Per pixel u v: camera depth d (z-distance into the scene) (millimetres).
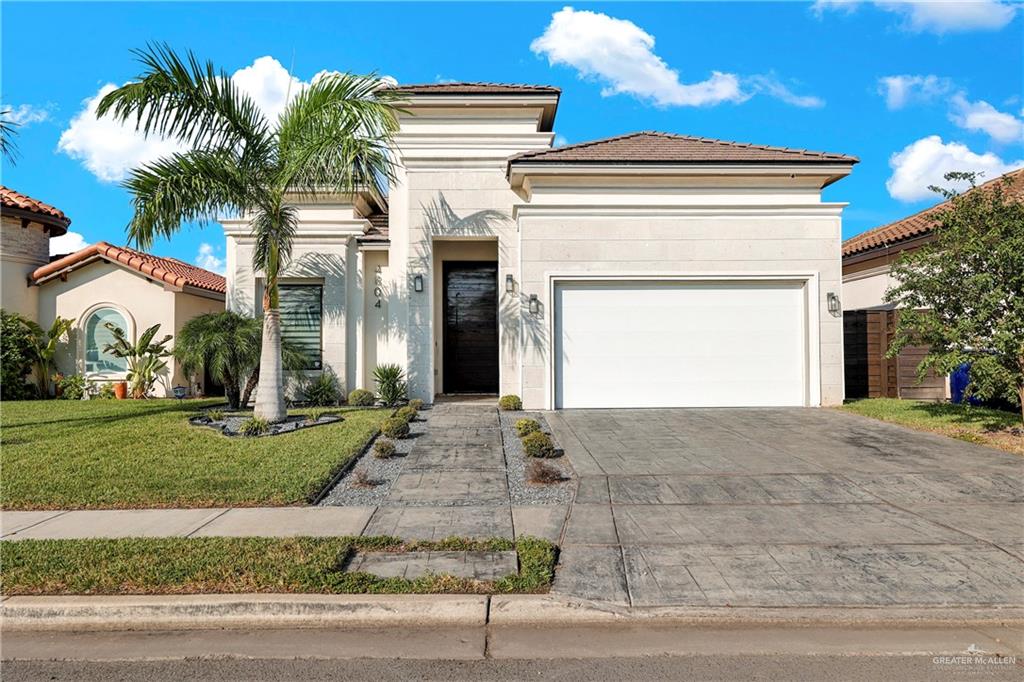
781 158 13812
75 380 17906
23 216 18109
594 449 9602
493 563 5355
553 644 4258
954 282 9977
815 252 13664
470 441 10328
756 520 6430
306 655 4137
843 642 4238
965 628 4441
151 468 8297
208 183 10406
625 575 5133
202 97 10414
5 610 4578
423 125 15711
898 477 7934
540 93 15492
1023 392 10023
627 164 13727
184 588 4844
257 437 10188
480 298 16328
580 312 13641
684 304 13656
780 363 13656
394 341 15531
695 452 9359
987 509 6734
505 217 14844
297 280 15656
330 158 10609
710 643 4242
